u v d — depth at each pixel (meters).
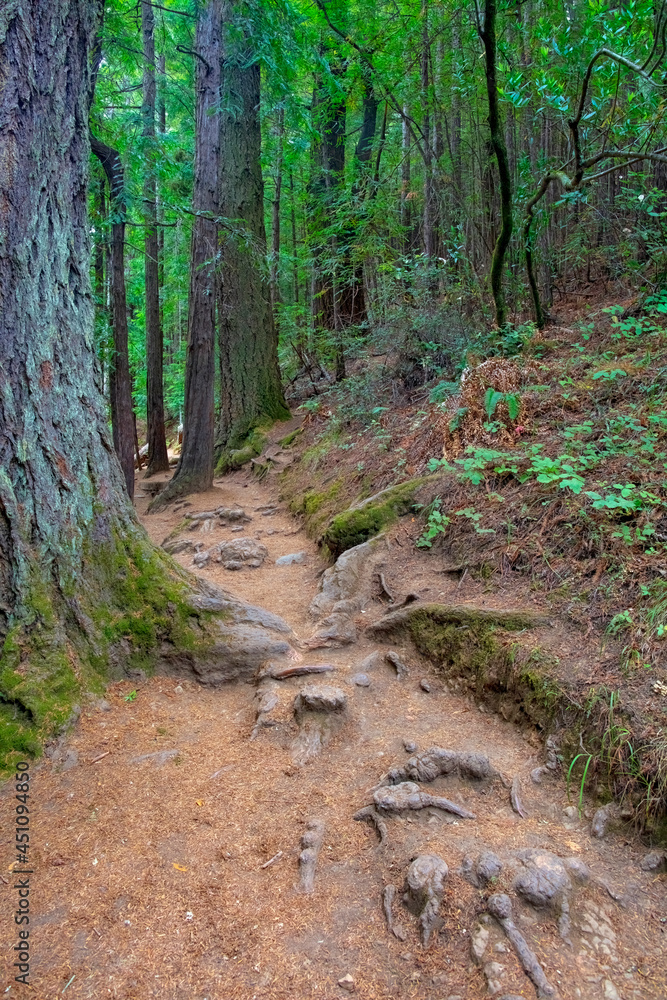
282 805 2.66
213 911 2.14
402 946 2.00
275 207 13.88
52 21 3.20
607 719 2.63
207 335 9.55
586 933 2.00
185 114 13.45
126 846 2.42
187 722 3.30
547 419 4.92
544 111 7.73
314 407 9.77
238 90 10.51
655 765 2.39
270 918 2.11
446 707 3.31
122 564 3.66
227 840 2.46
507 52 7.61
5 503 3.11
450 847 2.30
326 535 5.18
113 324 8.30
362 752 2.99
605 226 7.88
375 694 3.46
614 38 5.66
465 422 5.20
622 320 6.23
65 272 3.38
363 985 1.88
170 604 3.72
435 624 3.70
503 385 5.34
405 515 4.99
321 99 10.70
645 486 3.59
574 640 3.11
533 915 2.03
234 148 11.05
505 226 6.29
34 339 3.19
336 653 3.88
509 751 2.88
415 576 4.34
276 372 11.77
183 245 15.47
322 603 4.34
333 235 9.34
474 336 7.23
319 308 11.57
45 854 2.37
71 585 3.37
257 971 1.93
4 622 3.09
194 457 9.66
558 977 1.85
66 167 3.34
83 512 3.49
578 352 5.86
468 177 9.05
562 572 3.54
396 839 2.39
